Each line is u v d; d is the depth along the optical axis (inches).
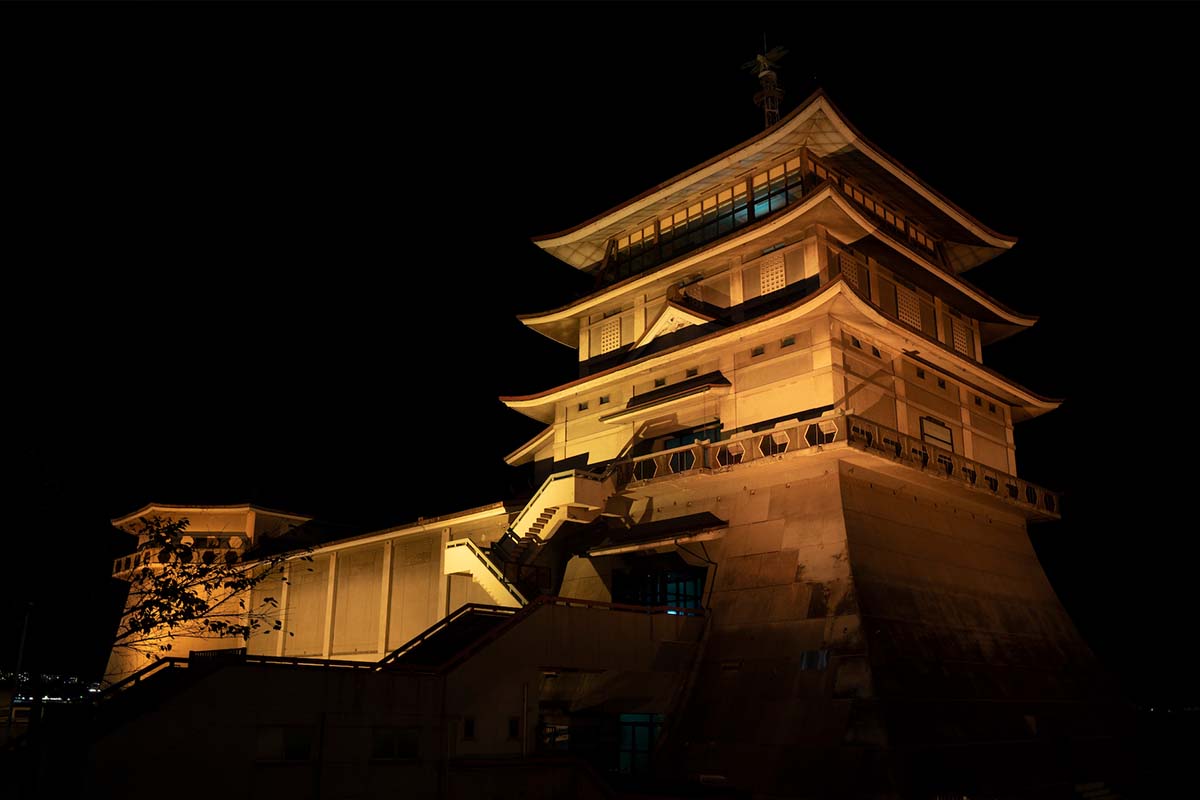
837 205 1195.9
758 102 1552.7
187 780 756.0
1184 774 1337.4
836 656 1006.4
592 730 1238.9
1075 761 1174.3
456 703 933.2
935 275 1387.8
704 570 1279.5
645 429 1358.3
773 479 1203.9
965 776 982.4
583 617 1067.9
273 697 816.3
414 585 1685.5
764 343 1237.7
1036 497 1449.3
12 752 792.3
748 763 999.6
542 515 1332.4
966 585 1253.1
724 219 1407.5
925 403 1320.1
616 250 1566.2
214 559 2187.5
